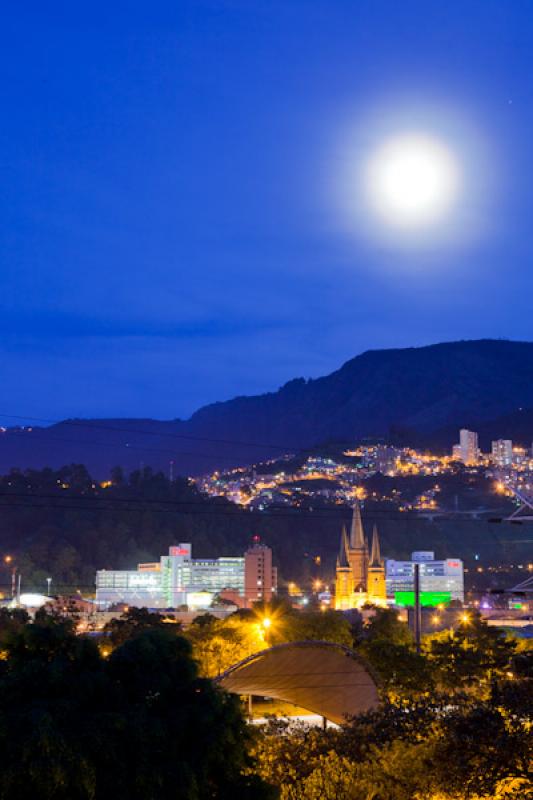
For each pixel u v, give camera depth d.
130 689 49.72
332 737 67.62
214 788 49.69
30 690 47.50
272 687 91.06
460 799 58.88
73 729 45.16
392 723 65.00
